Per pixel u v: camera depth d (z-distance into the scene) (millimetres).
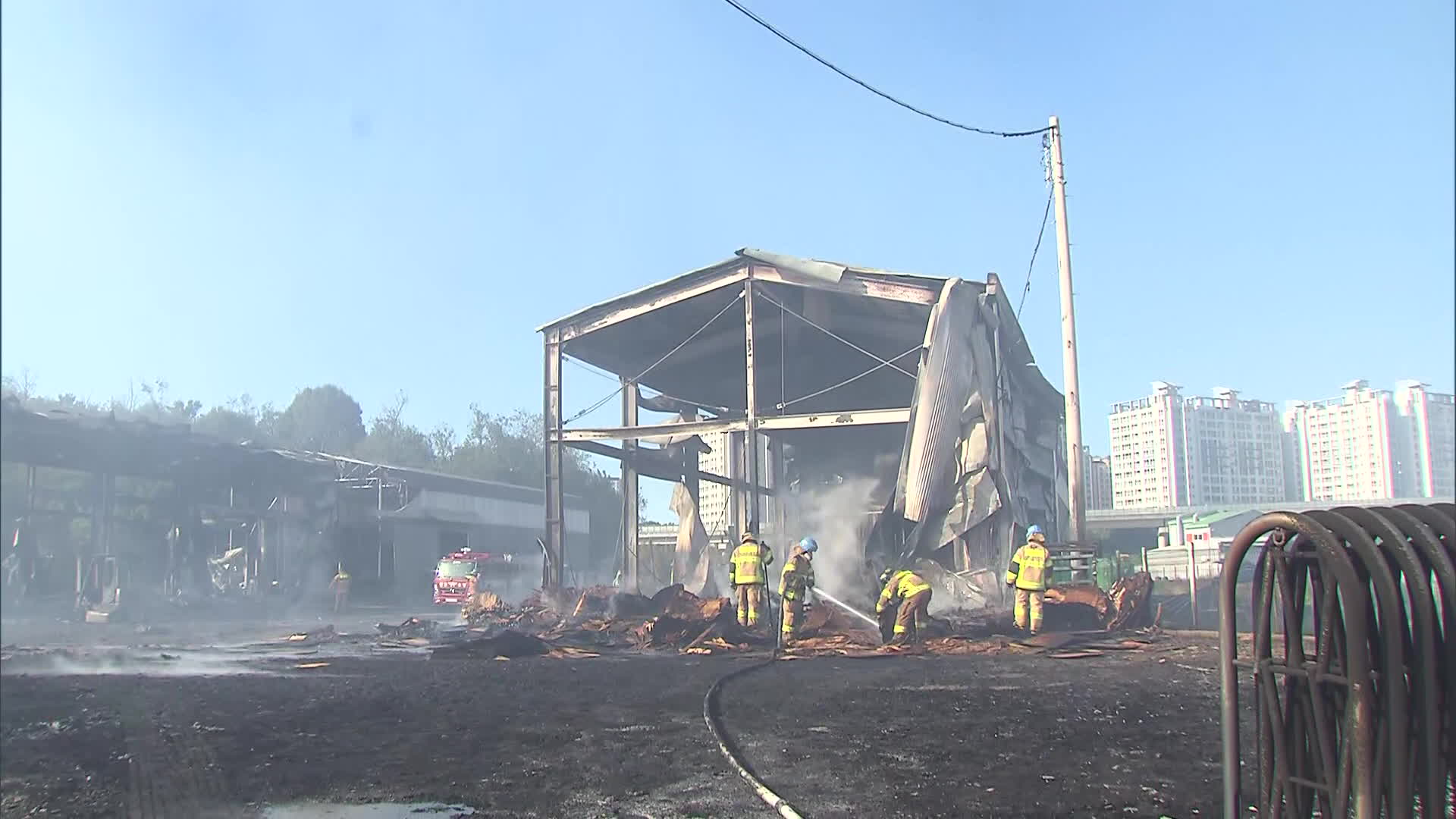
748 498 34375
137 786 6375
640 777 6684
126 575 22500
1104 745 7699
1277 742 4293
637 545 31438
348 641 18438
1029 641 16375
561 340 29219
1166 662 13789
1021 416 33125
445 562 36656
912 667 13312
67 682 11422
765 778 6578
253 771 6816
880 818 5668
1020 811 5812
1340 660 4074
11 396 16500
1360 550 3945
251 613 26703
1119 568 25453
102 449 19484
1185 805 5926
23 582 18672
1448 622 3881
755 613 18094
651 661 14359
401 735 8148
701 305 29000
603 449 30266
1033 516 35844
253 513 30734
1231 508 60344
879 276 25438
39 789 6320
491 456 73500
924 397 24141
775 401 36469
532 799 6129
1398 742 3803
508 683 11539
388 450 62844
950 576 23094
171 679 11852
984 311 26250
